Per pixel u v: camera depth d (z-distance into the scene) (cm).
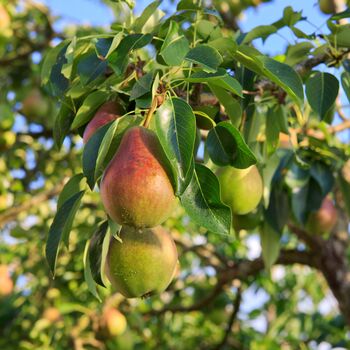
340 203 154
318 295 218
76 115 76
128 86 76
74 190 78
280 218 105
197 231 187
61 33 194
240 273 163
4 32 190
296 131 115
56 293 177
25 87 188
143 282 69
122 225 65
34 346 171
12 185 178
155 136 66
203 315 206
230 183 85
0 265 179
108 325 171
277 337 209
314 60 89
